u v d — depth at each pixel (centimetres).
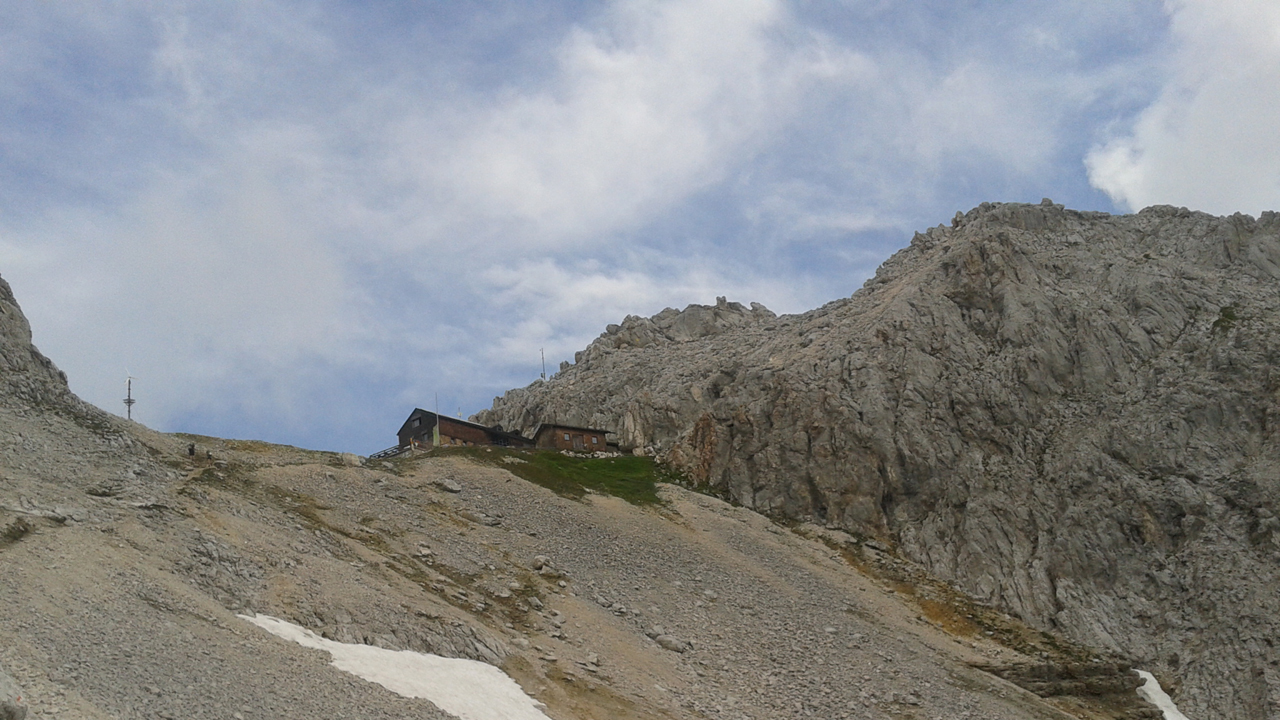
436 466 7756
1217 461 7706
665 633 5541
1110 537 7356
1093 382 8900
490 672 4200
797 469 8800
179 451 6009
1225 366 8388
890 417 8794
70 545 3700
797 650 5716
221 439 7150
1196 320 9331
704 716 4531
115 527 4094
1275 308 9206
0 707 2214
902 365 9312
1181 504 7400
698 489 9069
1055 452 8288
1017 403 8812
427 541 5869
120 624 3147
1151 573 7069
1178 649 6425
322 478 6444
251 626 3675
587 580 6025
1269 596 6456
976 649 6366
